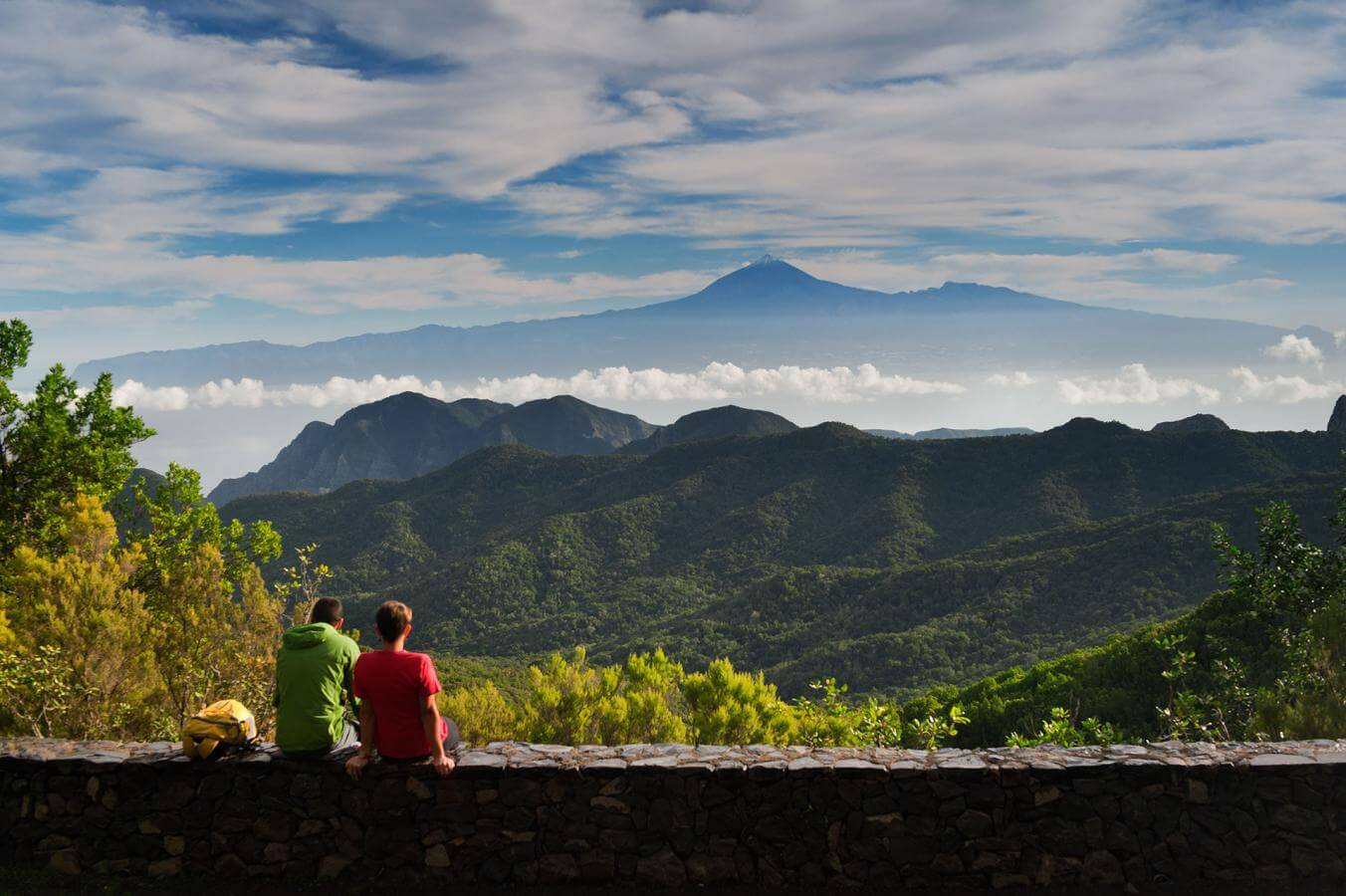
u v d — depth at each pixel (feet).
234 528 60.70
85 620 32.89
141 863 17.25
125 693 33.35
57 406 62.64
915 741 29.58
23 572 37.40
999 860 16.62
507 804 16.97
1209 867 16.42
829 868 16.75
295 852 17.06
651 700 30.25
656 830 16.93
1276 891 16.03
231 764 17.24
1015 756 17.48
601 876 16.87
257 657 34.94
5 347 62.13
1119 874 16.49
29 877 17.07
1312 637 28.53
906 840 16.74
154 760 17.43
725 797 16.96
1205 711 31.68
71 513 44.16
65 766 17.47
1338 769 16.49
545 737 30.22
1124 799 16.66
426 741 16.79
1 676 28.27
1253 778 16.57
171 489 63.46
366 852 16.96
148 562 48.21
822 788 16.89
